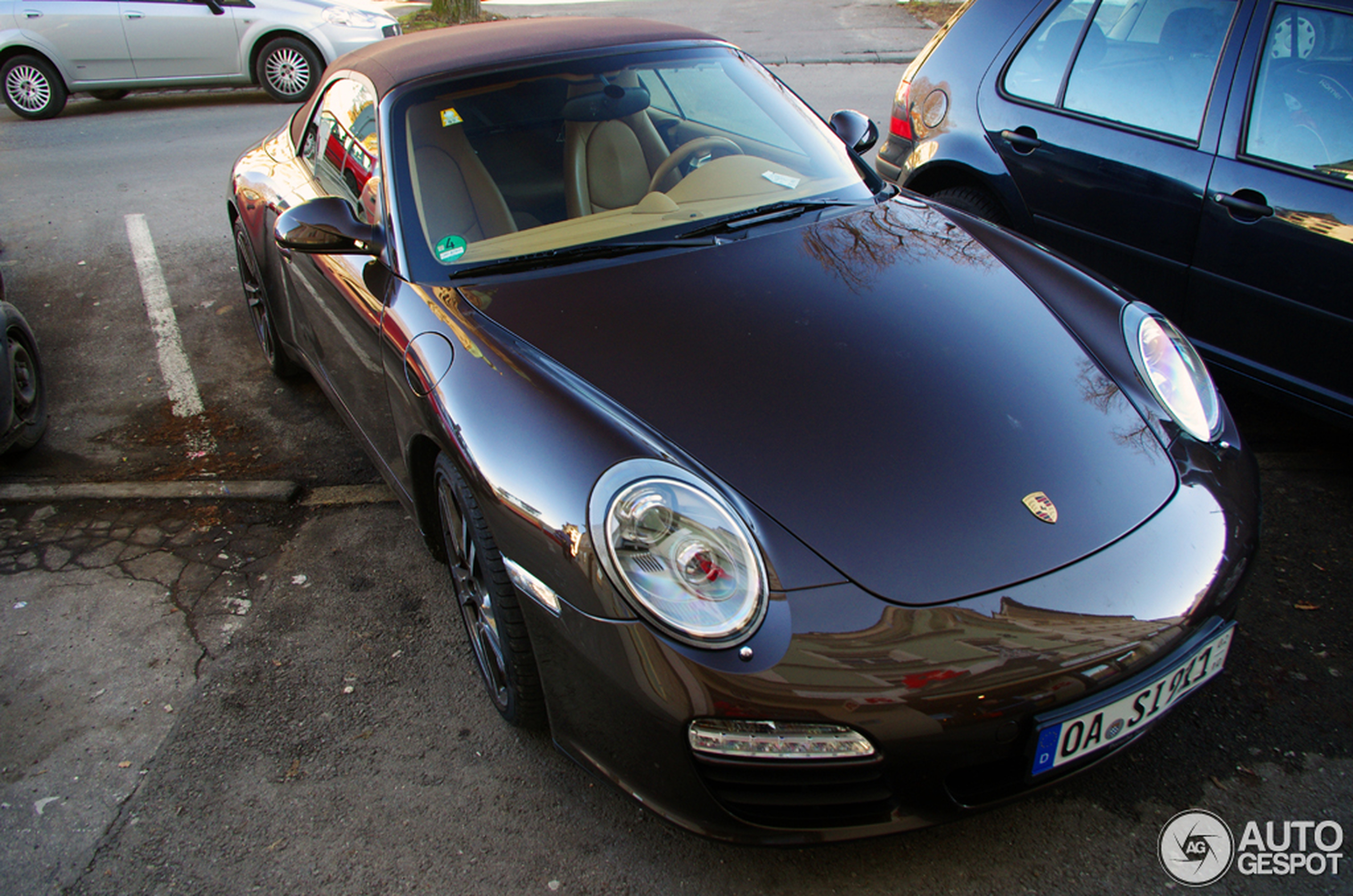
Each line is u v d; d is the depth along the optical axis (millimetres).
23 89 9445
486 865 1895
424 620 2625
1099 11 3512
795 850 1895
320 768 2156
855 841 1665
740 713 1549
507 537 1799
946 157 3955
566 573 1689
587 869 1877
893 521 1673
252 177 3672
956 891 1802
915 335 2090
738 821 1667
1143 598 1655
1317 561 2627
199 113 9523
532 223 2459
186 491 3271
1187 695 1753
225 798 2088
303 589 2781
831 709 1533
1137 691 1639
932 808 1635
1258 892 1763
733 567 1599
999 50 3861
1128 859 1840
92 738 2279
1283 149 2914
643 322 2104
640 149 2623
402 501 2619
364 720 2287
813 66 9617
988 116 3834
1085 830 1907
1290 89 2930
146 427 3787
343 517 3127
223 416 3846
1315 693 2199
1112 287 2373
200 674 2469
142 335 4590
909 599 1591
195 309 4844
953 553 1643
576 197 2518
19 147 8398
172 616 2695
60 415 3900
